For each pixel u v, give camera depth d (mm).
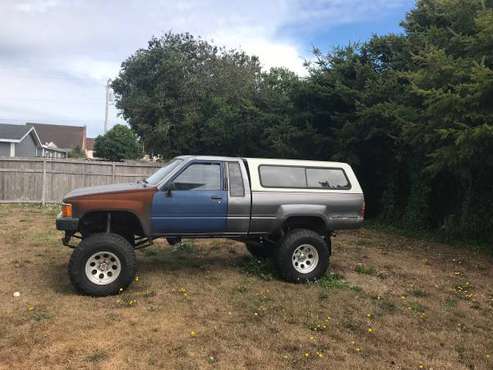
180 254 9094
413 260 9695
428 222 13617
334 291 7145
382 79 14164
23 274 7328
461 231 12141
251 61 30406
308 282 7477
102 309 5875
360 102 14203
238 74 27859
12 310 5730
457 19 11766
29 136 41438
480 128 8648
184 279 7355
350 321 5930
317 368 4641
